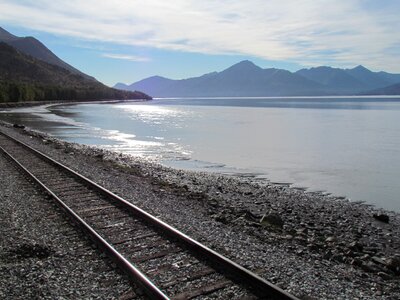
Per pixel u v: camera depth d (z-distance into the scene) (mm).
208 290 6312
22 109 120062
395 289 7441
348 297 6492
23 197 12711
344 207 17031
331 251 9719
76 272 7059
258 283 6348
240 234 9938
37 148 27906
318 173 24828
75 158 24469
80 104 176250
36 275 6930
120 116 86250
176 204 13242
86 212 10898
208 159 29922
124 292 6277
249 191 18984
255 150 34812
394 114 91000
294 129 54906
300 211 15633
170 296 6152
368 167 26938
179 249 8055
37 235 9016
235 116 86562
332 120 72750
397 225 14648
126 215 10594
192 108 137000
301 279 7059
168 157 30578
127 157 29453
